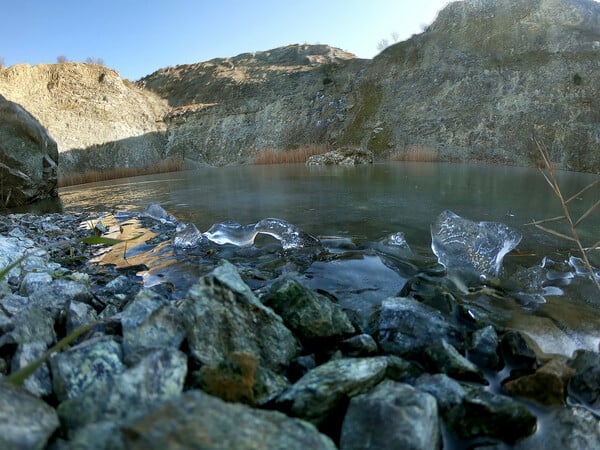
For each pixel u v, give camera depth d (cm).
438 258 318
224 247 376
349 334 198
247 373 144
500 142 1611
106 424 98
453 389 152
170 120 2856
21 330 165
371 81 2434
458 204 565
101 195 920
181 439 84
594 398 158
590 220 445
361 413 128
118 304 237
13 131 823
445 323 203
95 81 2634
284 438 97
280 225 409
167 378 132
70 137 2317
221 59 3522
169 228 477
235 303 174
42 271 295
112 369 144
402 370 169
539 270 284
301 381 146
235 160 2548
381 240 368
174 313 171
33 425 101
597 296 252
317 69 2861
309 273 296
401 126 2042
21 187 814
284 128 2598
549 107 1585
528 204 556
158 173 2014
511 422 138
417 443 118
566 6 2020
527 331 211
